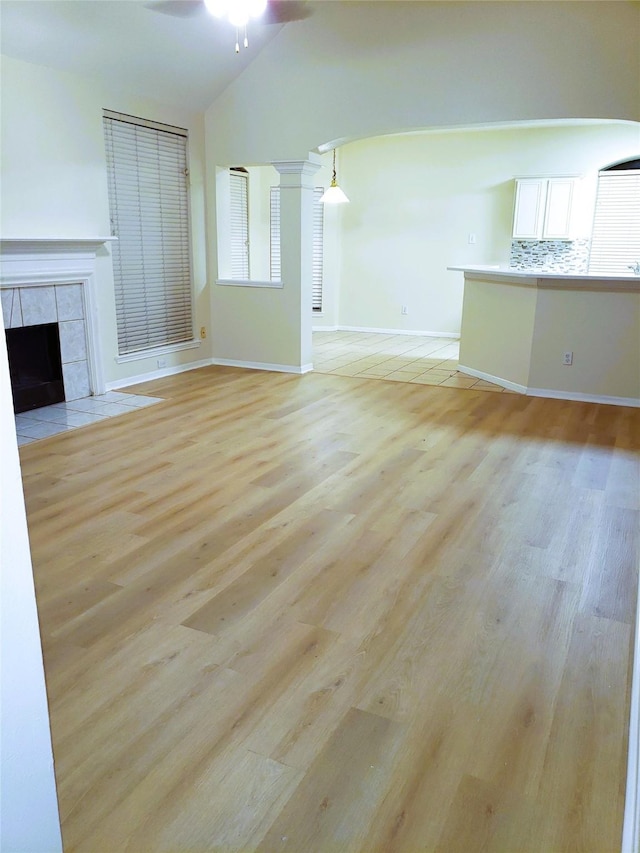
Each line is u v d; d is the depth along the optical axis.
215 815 1.42
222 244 6.43
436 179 8.35
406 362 6.95
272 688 1.83
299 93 5.61
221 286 6.46
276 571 2.47
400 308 9.00
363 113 5.39
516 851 1.34
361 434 4.25
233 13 3.78
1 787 0.68
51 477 3.44
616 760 1.58
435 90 5.09
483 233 8.27
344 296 9.30
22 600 0.69
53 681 1.85
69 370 5.02
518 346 5.50
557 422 4.57
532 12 4.66
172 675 1.88
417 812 1.43
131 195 5.42
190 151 5.96
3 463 0.64
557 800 1.46
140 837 1.37
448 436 4.21
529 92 4.80
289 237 6.01
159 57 5.00
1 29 3.98
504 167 7.96
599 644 2.04
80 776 1.52
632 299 4.92
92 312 5.08
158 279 5.88
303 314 6.18
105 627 2.11
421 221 8.58
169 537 2.75
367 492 3.25
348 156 8.73
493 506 3.09
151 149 5.55
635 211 7.47
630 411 4.90
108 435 4.19
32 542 2.70
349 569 2.49
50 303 4.71
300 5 5.21
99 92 4.90
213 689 1.82
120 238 5.38
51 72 4.50
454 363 6.91
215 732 1.66
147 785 1.50
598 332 5.08
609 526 2.88
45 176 4.56
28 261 4.45
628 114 4.61
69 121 4.68
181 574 2.45
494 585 2.38
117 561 2.54
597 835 1.38
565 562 2.56
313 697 1.79
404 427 4.41
